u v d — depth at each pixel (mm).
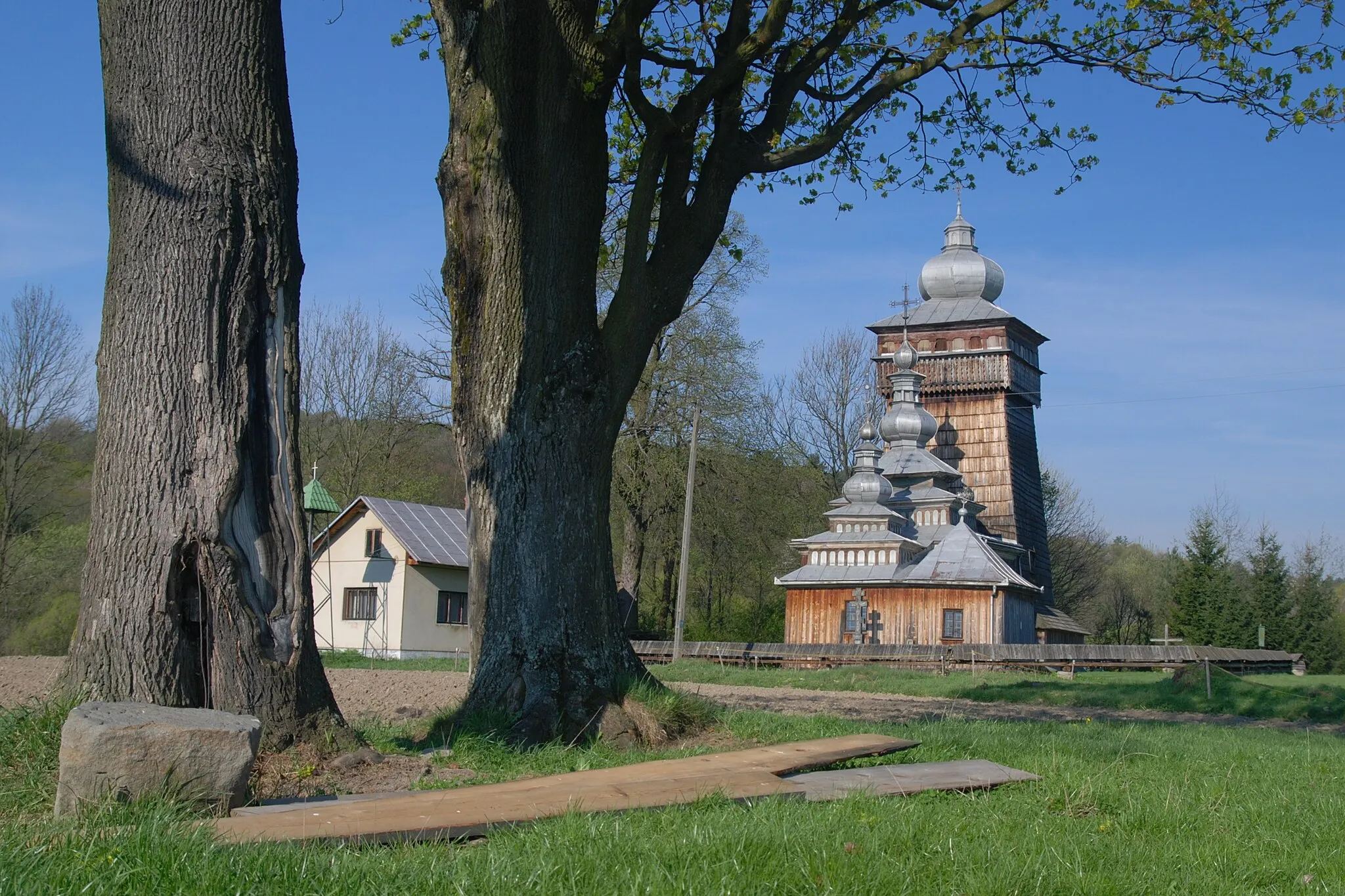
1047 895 5461
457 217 12461
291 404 8977
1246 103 14719
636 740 11211
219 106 8797
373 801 6812
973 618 47188
